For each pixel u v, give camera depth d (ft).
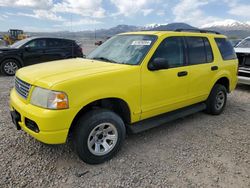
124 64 11.88
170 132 14.34
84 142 10.06
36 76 10.19
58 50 35.35
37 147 11.93
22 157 11.00
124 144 12.62
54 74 10.17
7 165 10.33
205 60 15.58
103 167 10.50
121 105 11.43
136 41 13.28
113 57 13.10
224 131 14.76
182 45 13.99
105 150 10.78
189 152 11.99
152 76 12.03
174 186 9.36
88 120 10.02
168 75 12.83
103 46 14.94
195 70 14.51
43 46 34.12
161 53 12.66
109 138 10.94
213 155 11.77
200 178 9.91
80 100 9.55
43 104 9.30
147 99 12.07
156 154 11.70
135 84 11.34
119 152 11.75
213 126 15.49
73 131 10.32
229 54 17.97
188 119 16.65
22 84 10.61
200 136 13.92
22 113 9.99
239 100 22.21
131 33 14.56
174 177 9.93
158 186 9.34
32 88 9.86
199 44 15.28
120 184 9.41
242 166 10.89
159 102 12.73
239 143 13.19
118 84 10.71
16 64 32.32
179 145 12.71
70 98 9.34
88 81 9.81
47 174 9.86
